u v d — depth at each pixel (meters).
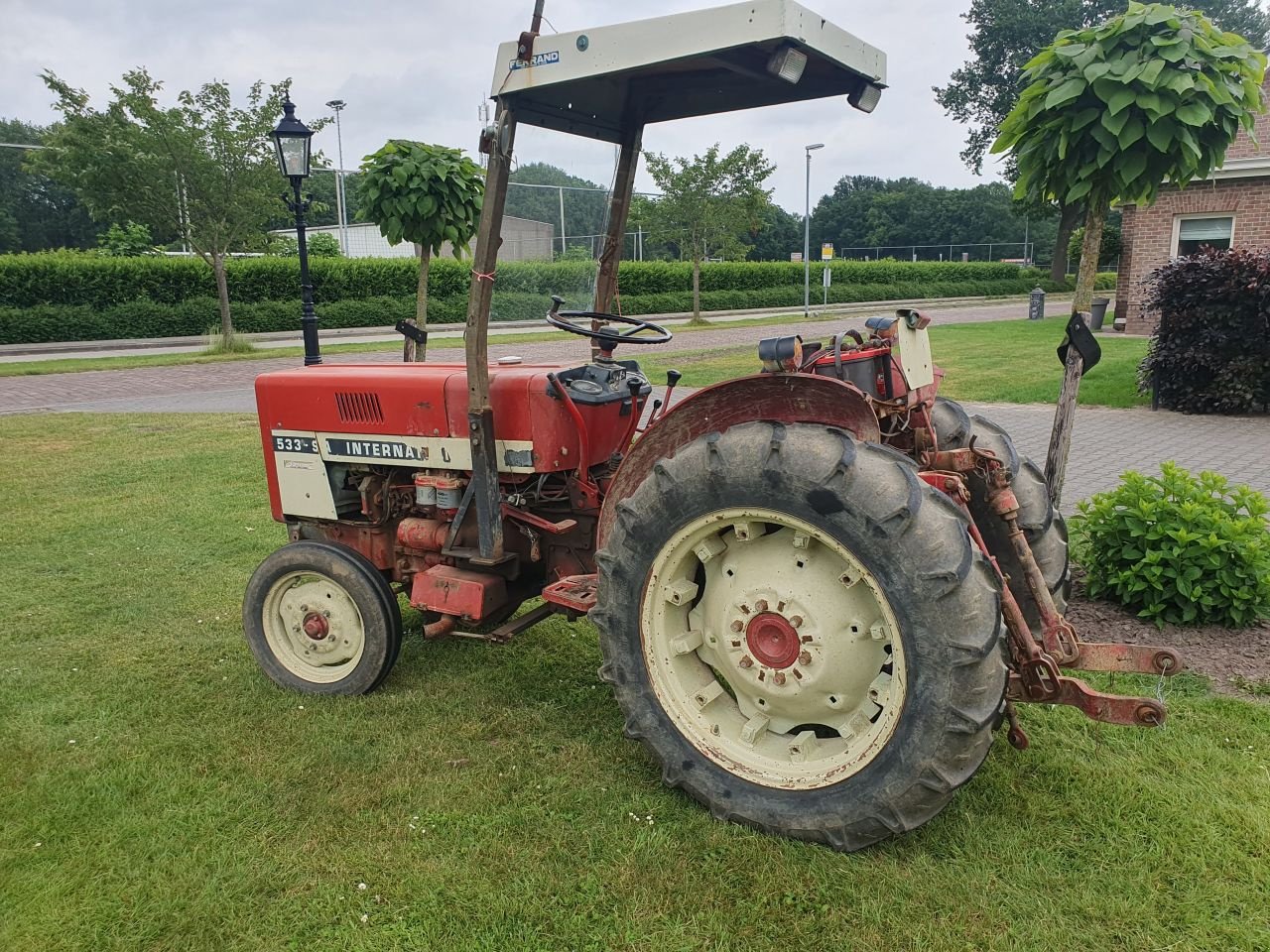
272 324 25.33
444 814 2.70
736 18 2.37
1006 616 2.51
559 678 3.67
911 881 2.33
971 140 44.47
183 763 3.04
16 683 3.69
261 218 20.09
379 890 2.38
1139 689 3.38
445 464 3.41
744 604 2.61
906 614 2.25
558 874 2.42
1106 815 2.59
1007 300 40.12
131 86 18.36
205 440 9.38
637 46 2.50
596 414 3.33
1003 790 2.73
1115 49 3.66
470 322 3.02
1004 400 10.55
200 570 5.18
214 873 2.45
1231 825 2.53
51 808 2.77
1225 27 46.34
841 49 2.61
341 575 3.45
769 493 2.41
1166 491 4.18
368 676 3.48
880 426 3.01
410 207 6.99
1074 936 2.14
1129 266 18.83
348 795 2.81
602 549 2.77
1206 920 2.18
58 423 10.60
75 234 52.53
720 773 2.62
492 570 3.43
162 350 21.94
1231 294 9.09
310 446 3.72
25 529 6.06
